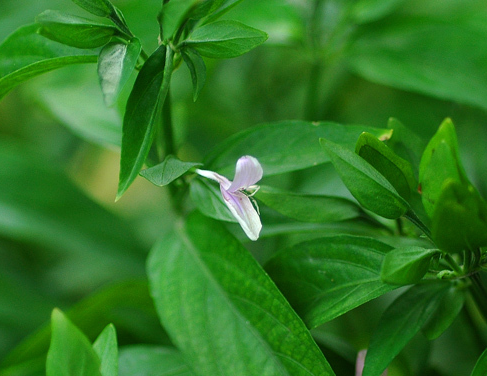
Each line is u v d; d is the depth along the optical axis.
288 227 0.61
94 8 0.55
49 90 0.67
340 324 0.67
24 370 0.62
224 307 0.58
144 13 0.67
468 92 0.66
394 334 0.56
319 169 0.68
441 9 0.81
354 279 0.57
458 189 0.52
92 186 1.06
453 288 0.57
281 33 0.69
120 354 0.61
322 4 0.69
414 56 0.68
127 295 0.64
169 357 0.61
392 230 0.59
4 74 0.59
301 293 0.57
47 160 0.72
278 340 0.57
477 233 0.53
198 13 0.55
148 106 0.55
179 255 0.60
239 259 0.58
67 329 0.55
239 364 0.57
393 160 0.56
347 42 0.69
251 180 0.56
